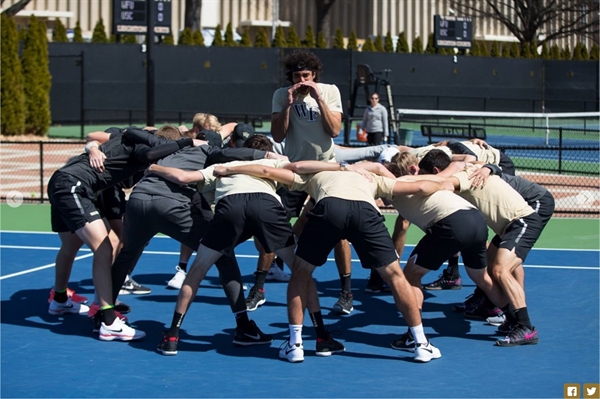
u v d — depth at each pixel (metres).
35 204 20.17
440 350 9.16
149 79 24.36
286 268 13.88
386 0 64.31
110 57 42.12
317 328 8.91
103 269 9.45
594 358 8.83
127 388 7.85
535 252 14.85
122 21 41.94
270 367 8.52
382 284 11.93
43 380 8.09
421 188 8.74
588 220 18.39
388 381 8.08
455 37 51.62
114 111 42.44
